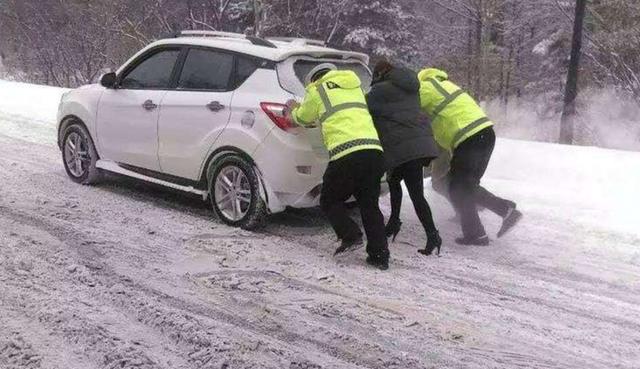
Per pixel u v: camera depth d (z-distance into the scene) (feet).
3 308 13.65
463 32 90.84
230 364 12.05
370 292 15.94
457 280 17.08
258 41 20.58
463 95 19.75
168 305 14.43
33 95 45.85
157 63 22.16
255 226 19.95
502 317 14.93
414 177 18.34
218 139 19.86
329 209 17.75
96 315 13.62
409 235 20.81
